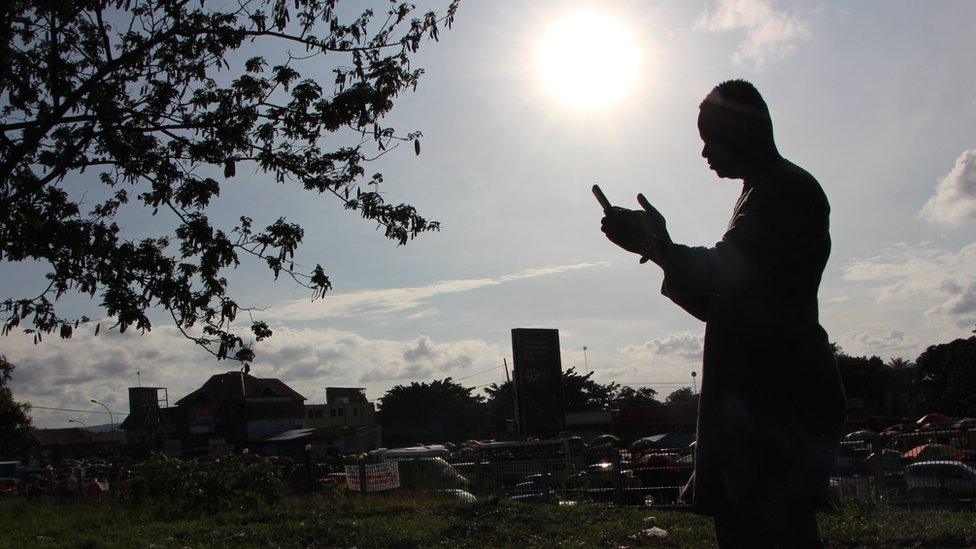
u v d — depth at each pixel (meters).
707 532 11.40
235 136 9.95
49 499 20.97
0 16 9.60
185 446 83.12
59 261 10.08
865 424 46.66
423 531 12.14
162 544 11.84
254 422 82.31
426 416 91.94
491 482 18.56
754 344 2.23
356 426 84.88
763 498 2.21
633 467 15.83
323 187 10.60
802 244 2.20
